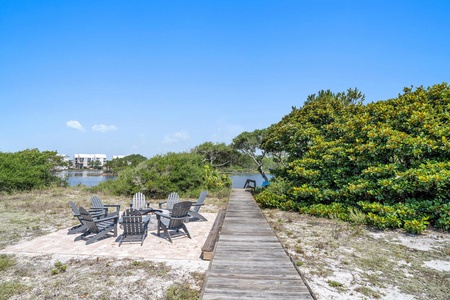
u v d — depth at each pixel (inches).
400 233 277.9
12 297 148.9
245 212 376.8
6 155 710.5
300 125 490.0
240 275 163.8
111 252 219.9
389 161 358.0
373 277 175.6
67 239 254.7
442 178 276.1
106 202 503.5
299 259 206.7
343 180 372.5
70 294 152.6
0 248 232.1
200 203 359.3
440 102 368.5
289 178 472.4
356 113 444.1
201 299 135.5
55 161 783.1
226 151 1161.4
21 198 538.3
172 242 249.3
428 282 169.5
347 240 256.1
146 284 165.2
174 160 638.5
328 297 149.6
